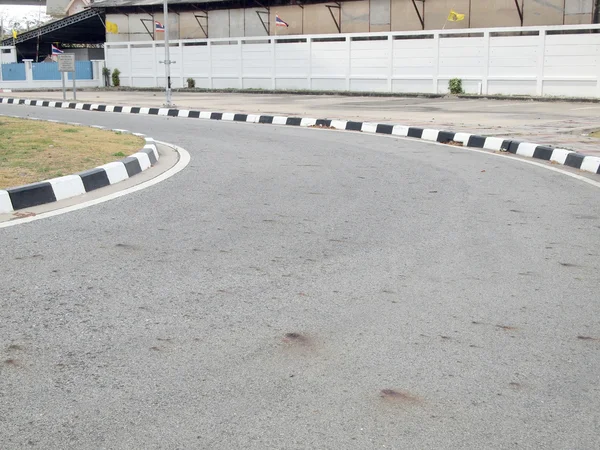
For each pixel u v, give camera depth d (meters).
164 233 6.35
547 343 3.98
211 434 2.98
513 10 29.70
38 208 7.41
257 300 4.63
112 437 2.96
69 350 3.82
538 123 16.47
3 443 2.90
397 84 31.39
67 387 3.40
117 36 44.28
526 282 5.05
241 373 3.57
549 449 2.89
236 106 23.89
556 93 26.84
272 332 4.10
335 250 5.85
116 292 4.75
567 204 7.80
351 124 16.72
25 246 5.86
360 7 34.56
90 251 5.73
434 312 4.45
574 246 6.04
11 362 3.67
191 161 10.97
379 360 3.73
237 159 11.20
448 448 2.89
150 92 38.03
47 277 5.05
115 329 4.12
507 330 4.16
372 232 6.47
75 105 25.38
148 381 3.47
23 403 3.24
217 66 38.16
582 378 3.54
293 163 10.78
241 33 39.38
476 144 13.20
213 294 4.73
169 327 4.16
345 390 3.39
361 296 4.72
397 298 4.69
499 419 3.13
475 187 8.82
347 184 8.97
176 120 19.39
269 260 5.54
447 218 7.07
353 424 3.07
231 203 7.71
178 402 3.26
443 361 3.73
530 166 10.64
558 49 26.56
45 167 8.95
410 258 5.63
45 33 49.09
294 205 7.64
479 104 24.45
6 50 44.19
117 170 9.09
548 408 3.23
